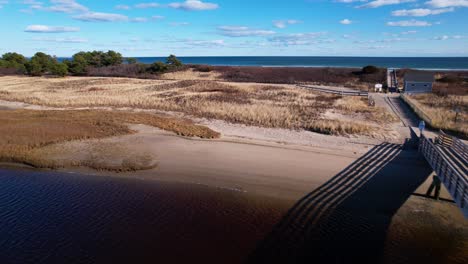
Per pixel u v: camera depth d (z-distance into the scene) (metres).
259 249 11.88
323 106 36.91
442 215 14.03
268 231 12.96
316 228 13.14
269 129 27.34
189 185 16.94
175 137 24.91
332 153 21.14
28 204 15.10
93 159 20.12
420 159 19.81
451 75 68.25
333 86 57.88
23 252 11.77
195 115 33.06
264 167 18.94
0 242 12.32
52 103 40.50
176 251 11.77
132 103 39.44
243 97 42.94
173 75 73.81
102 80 62.78
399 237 12.57
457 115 30.48
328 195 15.71
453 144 19.64
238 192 16.14
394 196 15.55
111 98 42.75
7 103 42.69
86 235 12.73
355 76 68.62
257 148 22.30
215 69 79.75
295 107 36.12
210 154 21.11
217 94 45.53
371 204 14.89
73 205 14.99
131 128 27.30
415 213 14.16
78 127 27.28
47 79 66.69
